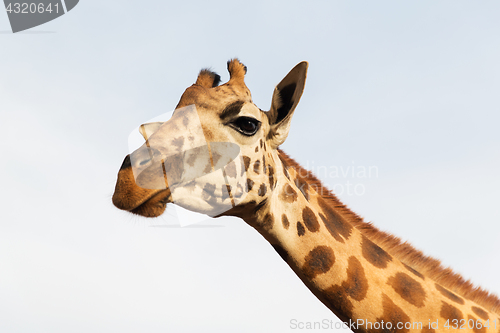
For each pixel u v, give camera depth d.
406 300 11.20
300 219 11.25
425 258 12.95
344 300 11.00
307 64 10.73
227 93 10.84
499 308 12.97
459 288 12.88
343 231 11.88
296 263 11.16
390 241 12.95
